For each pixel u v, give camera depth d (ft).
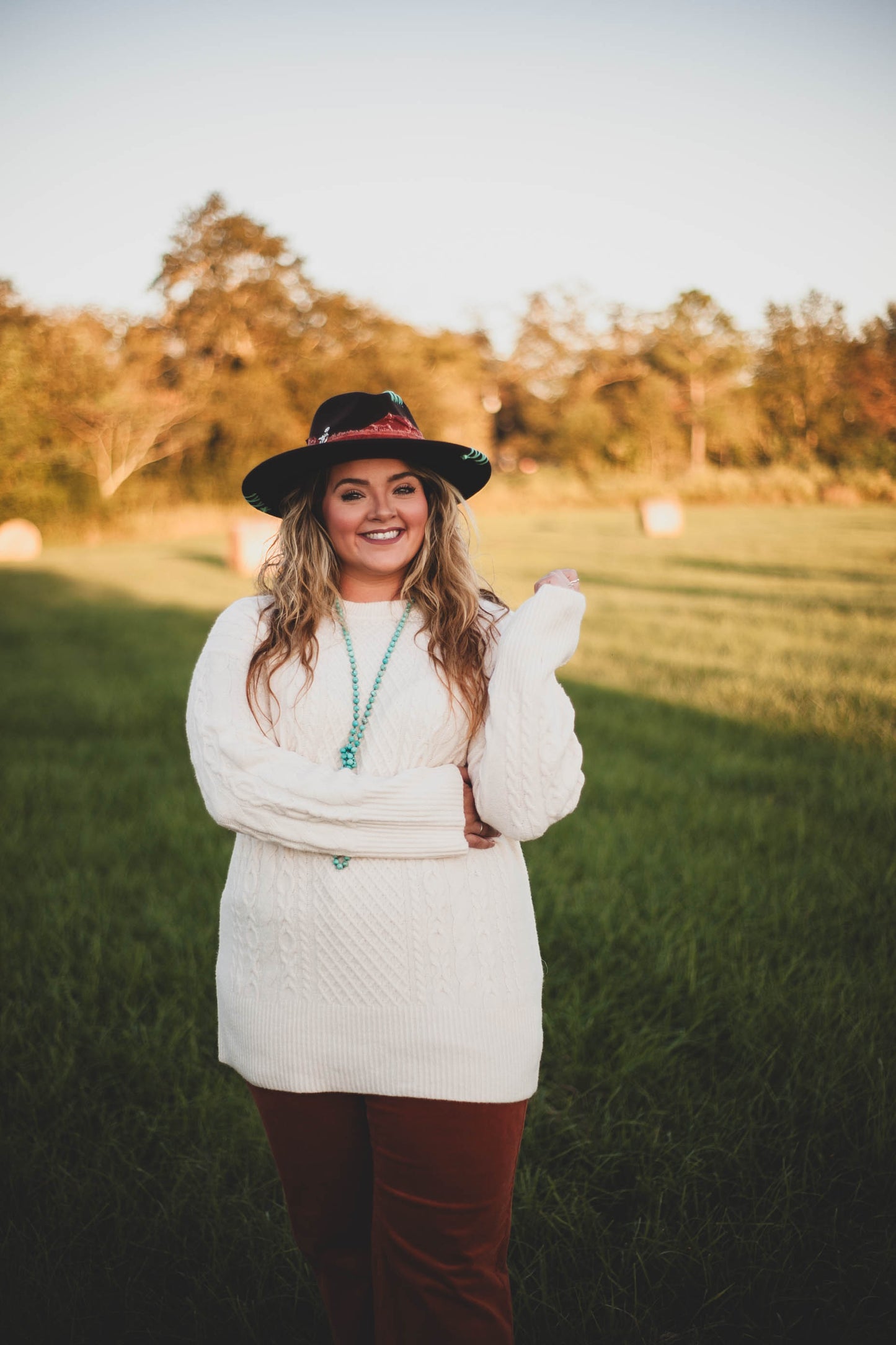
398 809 4.95
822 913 11.76
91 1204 7.25
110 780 18.20
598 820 15.10
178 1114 8.23
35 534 74.84
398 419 5.39
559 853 13.91
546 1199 7.27
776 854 13.71
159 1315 6.41
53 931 11.45
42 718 23.20
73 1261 6.75
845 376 176.96
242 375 142.82
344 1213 5.47
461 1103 4.93
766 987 9.82
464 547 5.63
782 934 11.19
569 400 192.65
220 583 53.47
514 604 33.88
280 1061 5.10
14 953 11.04
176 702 24.89
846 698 23.45
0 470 100.27
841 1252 6.69
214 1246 6.81
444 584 5.52
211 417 136.26
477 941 5.09
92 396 117.29
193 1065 8.86
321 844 4.97
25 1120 8.16
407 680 5.32
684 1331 6.28
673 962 10.49
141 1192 7.44
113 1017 9.63
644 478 169.27
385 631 5.49
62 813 16.33
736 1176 7.36
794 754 19.36
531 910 5.52
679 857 13.55
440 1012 4.96
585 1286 6.48
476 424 163.73
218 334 152.15
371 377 151.33
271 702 5.38
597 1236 6.86
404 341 157.99
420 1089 4.92
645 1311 6.32
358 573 5.65
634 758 18.95
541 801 4.91
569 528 90.27
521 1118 5.24
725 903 12.01
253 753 5.05
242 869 5.35
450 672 5.32
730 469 181.78
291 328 159.94
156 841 14.99
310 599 5.47
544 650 4.96
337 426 5.34
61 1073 8.66
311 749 5.32
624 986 10.03
